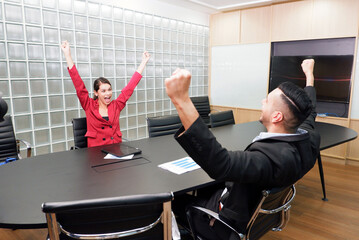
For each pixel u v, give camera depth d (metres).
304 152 0.96
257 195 1.07
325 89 4.01
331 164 3.88
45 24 3.02
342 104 4.01
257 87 4.70
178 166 1.65
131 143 2.27
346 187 3.08
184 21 4.72
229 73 5.05
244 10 4.68
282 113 0.94
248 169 0.78
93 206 0.84
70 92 3.34
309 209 2.56
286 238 2.10
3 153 2.48
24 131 2.96
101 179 1.44
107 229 0.96
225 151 0.74
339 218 2.40
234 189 1.08
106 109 2.47
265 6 4.42
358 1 3.52
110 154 1.90
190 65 4.98
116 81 3.81
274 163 0.85
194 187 1.36
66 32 3.21
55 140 3.27
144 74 4.16
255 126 3.06
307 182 3.22
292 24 4.14
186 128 0.68
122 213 0.94
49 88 3.14
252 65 4.71
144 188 1.33
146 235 1.07
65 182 1.40
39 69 3.03
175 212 1.53
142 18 4.02
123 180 1.43
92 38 3.46
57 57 3.17
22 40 2.85
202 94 5.36
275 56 4.42
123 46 3.83
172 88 0.64
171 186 1.35
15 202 1.18
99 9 3.48
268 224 1.34
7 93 2.81
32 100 3.01
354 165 3.84
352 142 3.83
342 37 3.74
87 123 2.41
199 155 0.69
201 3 4.45
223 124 3.21
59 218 0.90
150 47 4.21
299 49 4.29
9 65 2.79
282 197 1.25
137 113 4.14
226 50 5.05
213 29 5.20
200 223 1.35
